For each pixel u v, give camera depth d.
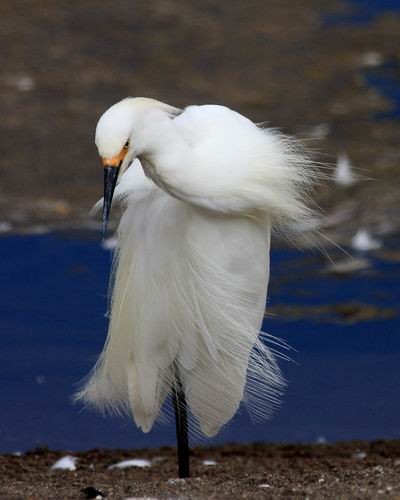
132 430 10.53
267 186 7.23
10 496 7.06
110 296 8.24
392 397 10.79
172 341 7.61
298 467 8.71
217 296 7.46
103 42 21.52
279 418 10.59
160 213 7.38
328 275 13.24
